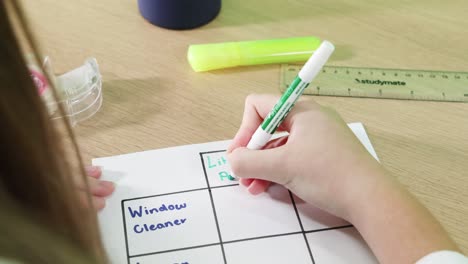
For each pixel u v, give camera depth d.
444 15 0.85
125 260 0.57
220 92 0.73
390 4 0.87
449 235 0.58
